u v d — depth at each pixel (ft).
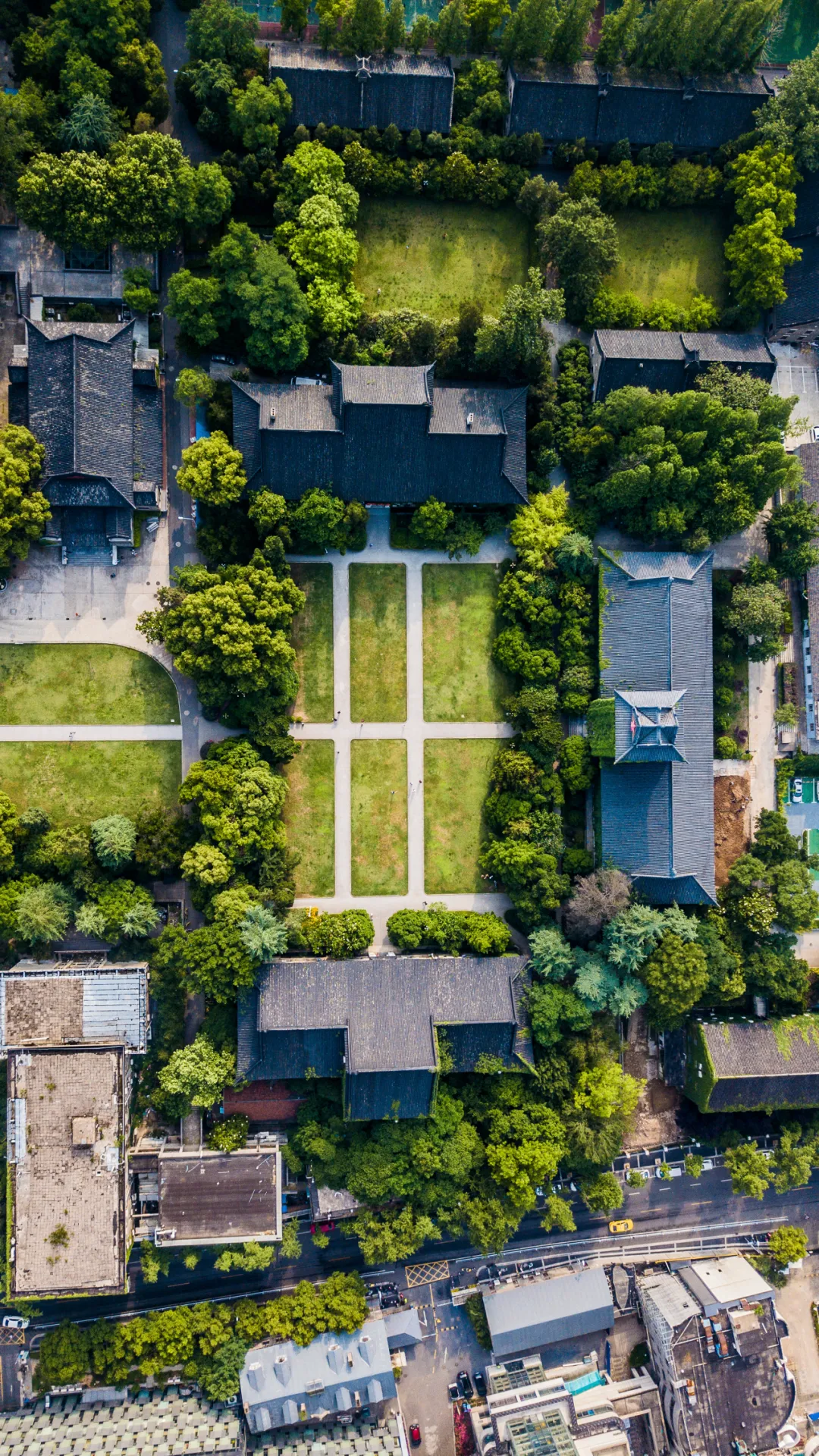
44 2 203.62
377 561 221.87
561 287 220.64
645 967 208.74
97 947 214.69
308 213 202.49
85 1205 197.36
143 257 207.00
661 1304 225.76
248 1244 204.95
